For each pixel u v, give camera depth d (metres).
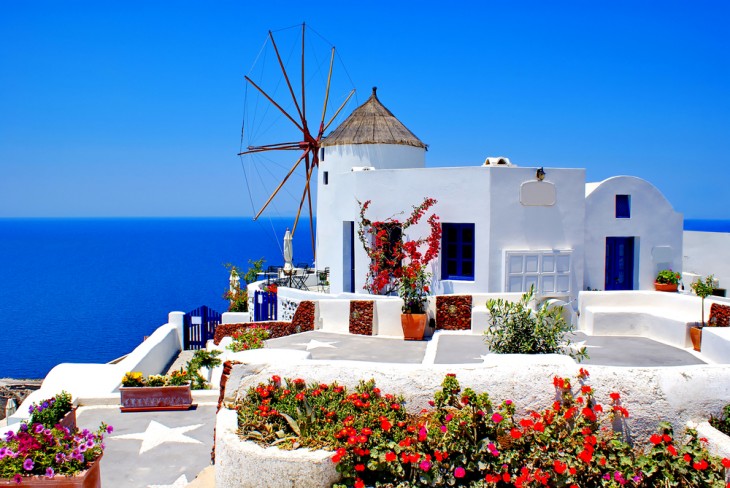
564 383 7.70
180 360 21.97
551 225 19.75
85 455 7.72
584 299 14.96
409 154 27.69
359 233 21.30
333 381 8.35
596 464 7.06
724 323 12.52
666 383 7.68
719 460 6.82
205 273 118.50
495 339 11.55
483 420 7.35
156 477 9.23
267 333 16.38
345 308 17.09
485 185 19.19
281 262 140.50
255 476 7.15
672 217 21.81
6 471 7.33
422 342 15.52
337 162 27.69
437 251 19.70
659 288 21.14
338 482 7.11
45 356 46.44
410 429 7.58
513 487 7.04
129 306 74.06
